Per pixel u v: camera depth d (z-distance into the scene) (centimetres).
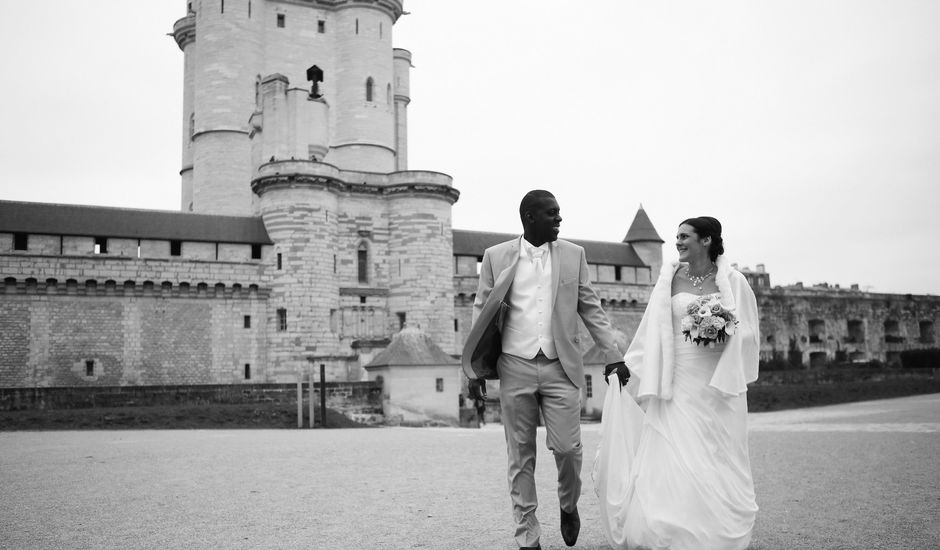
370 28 6216
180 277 4888
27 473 1454
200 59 6038
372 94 6166
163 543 805
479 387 742
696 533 647
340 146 6106
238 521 925
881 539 751
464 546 765
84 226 4753
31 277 4572
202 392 3859
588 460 1628
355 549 759
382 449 1978
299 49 6206
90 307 4725
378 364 4172
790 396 5206
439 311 5359
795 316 7906
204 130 5922
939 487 1084
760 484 1154
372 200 5431
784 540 754
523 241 748
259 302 5069
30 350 4562
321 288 5047
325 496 1122
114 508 1033
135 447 2075
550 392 713
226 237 5025
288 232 5050
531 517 708
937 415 3067
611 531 722
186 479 1343
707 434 676
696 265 727
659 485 673
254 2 6088
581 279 741
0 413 3394
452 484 1254
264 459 1709
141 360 4781
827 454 1574
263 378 5006
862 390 5709
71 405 3641
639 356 726
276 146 5247
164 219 4997
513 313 728
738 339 685
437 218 5447
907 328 8662
